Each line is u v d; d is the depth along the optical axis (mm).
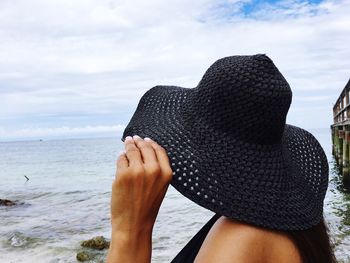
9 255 9383
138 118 1312
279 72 1156
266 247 1032
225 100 1127
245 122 1121
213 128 1152
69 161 67625
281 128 1160
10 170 50438
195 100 1210
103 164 55438
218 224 1082
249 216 1048
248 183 1101
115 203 1013
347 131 16812
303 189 1216
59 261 8758
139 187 993
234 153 1125
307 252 1098
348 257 7492
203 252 1036
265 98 1095
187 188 1094
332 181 20578
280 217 1075
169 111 1267
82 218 13898
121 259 1000
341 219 11281
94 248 9438
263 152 1137
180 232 10891
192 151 1137
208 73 1184
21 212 15844
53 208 16812
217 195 1082
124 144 1097
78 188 25422
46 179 34406
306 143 1380
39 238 10938
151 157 1030
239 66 1121
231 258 987
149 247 1040
